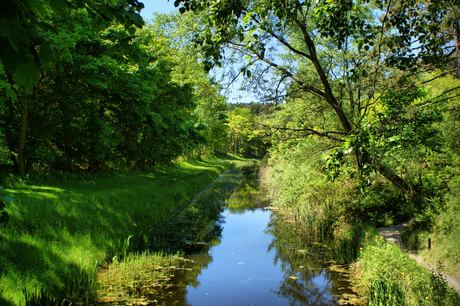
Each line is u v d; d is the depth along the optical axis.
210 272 8.83
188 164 41.78
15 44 1.56
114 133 17.48
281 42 8.45
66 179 13.84
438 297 5.65
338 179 13.33
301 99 12.26
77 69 12.43
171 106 25.03
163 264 9.12
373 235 9.82
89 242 8.52
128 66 15.36
